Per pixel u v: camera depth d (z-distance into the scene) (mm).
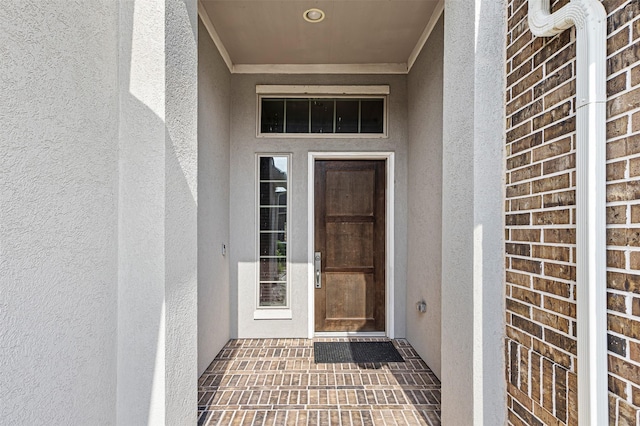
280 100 4039
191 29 1822
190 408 1771
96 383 1370
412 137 3773
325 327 4062
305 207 4004
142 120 1537
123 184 1538
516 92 1599
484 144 1716
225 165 3736
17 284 1005
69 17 1216
